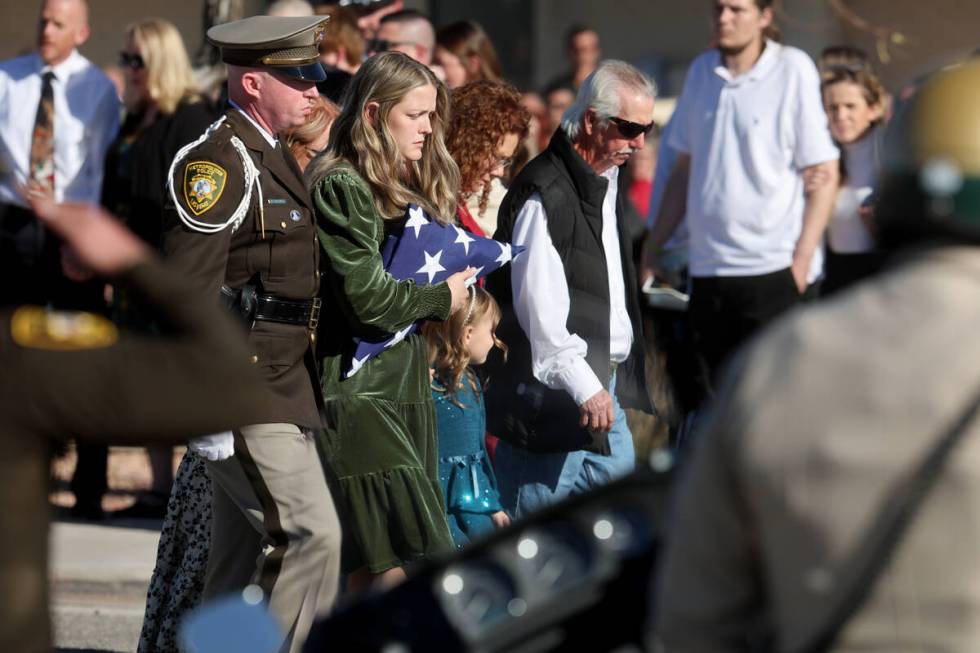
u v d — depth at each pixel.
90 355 8.68
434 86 18.45
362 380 17.69
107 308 26.48
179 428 8.68
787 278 26.30
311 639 9.18
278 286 16.67
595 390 20.11
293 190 16.91
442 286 18.23
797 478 7.57
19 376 8.65
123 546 27.08
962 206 7.86
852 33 45.31
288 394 16.62
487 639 8.74
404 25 29.25
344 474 17.55
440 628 8.80
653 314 27.25
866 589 7.42
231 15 34.34
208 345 8.70
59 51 29.70
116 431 8.67
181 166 16.42
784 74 26.36
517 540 9.04
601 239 20.55
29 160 29.66
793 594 7.61
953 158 7.92
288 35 16.91
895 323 7.69
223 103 27.48
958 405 7.44
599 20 52.59
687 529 7.98
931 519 7.38
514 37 53.62
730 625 7.92
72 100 29.73
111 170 29.47
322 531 16.58
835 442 7.54
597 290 20.42
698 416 25.50
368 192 17.72
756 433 7.68
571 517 9.14
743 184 26.44
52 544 9.12
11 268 9.01
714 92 26.80
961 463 7.36
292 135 20.55
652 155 32.00
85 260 8.64
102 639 22.53
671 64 51.78
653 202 27.97
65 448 9.26
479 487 19.92
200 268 16.12
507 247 18.94
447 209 18.94
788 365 7.74
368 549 17.55
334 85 23.66
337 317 17.69
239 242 16.55
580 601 8.81
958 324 7.62
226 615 9.12
